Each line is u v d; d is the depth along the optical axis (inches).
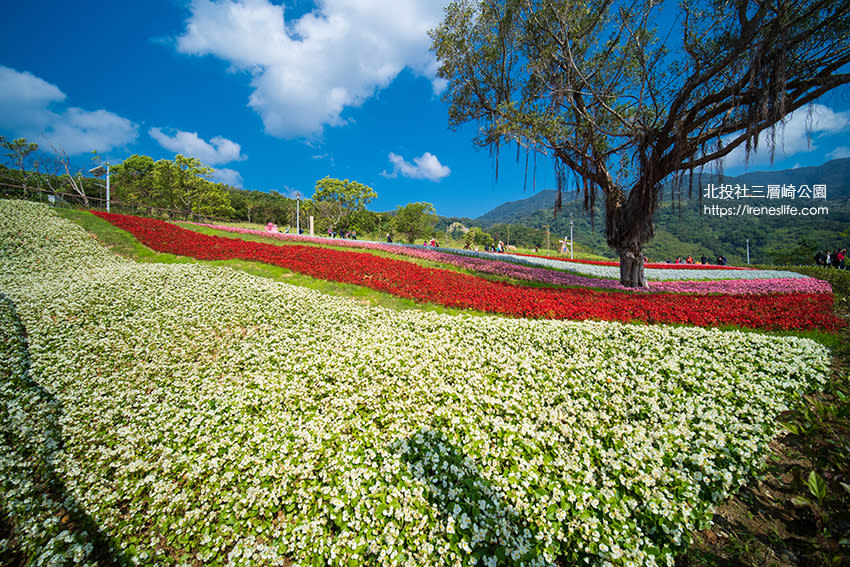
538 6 499.8
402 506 131.4
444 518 127.3
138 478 158.7
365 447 159.6
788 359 248.1
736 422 170.6
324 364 243.0
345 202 2920.8
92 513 142.6
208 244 705.0
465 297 434.6
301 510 137.5
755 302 439.8
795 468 127.0
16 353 262.1
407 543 122.0
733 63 349.4
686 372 220.8
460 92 663.1
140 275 473.4
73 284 431.2
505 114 514.6
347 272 551.5
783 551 117.6
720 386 206.5
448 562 114.8
